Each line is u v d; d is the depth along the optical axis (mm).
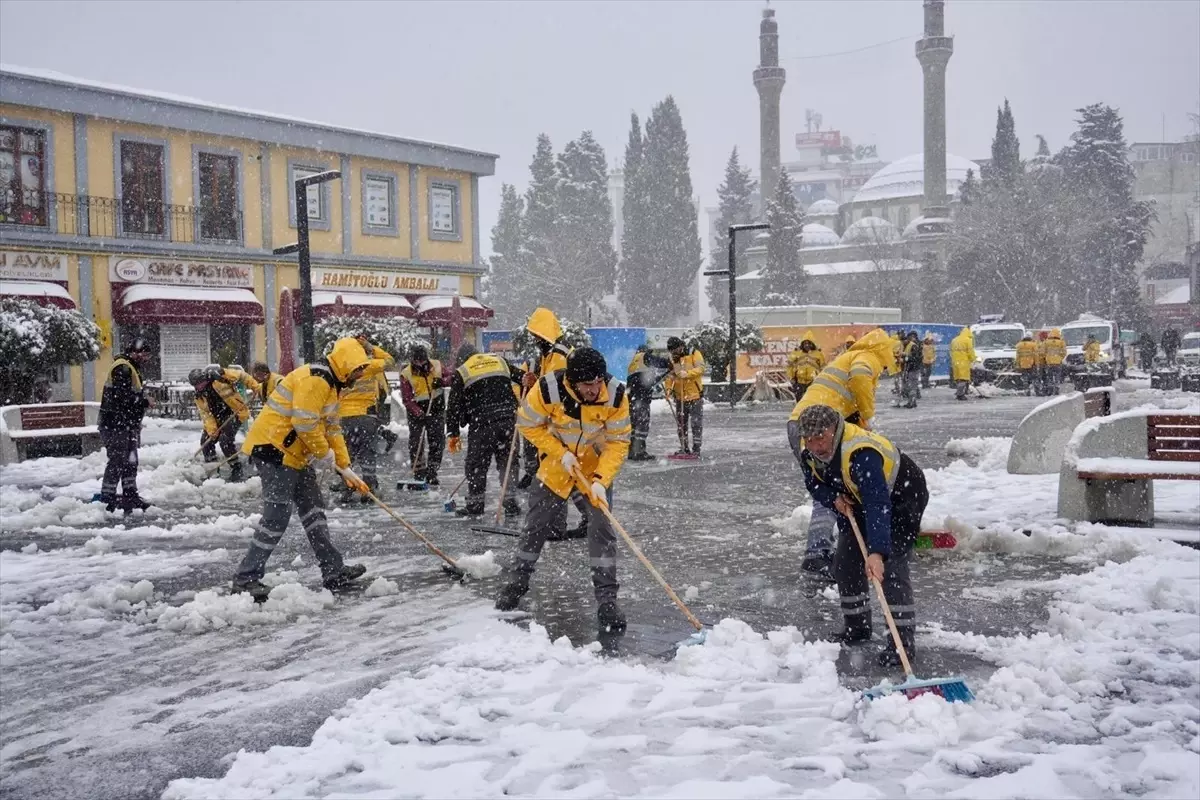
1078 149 79750
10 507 10664
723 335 30203
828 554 6691
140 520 9906
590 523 5625
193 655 5355
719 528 8766
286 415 6465
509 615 5902
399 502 10805
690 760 3748
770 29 111438
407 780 3645
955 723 3926
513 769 3715
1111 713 4082
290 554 8031
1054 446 11391
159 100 29109
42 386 20703
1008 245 66688
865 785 3457
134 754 4062
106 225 28562
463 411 9773
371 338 25297
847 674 4688
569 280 84875
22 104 26734
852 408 6184
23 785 3795
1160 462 8016
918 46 93000
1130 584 6035
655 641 5328
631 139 91438
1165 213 108500
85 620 6078
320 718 4383
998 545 7348
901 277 81375
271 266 32094
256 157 31750
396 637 5555
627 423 5695
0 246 26609
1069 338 36500
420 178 36094
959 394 28094
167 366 29906
